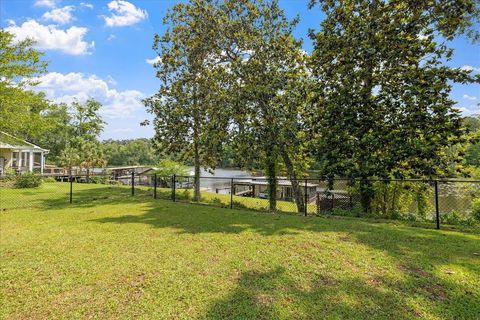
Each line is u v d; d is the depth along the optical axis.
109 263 4.23
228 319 2.71
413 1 8.47
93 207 9.98
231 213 8.61
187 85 14.89
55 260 4.38
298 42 11.67
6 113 12.66
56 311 2.91
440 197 9.41
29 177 17.08
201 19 13.02
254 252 4.64
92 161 35.66
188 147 15.68
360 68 9.64
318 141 10.36
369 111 9.30
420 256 4.34
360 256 4.37
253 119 11.45
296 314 2.77
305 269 3.90
